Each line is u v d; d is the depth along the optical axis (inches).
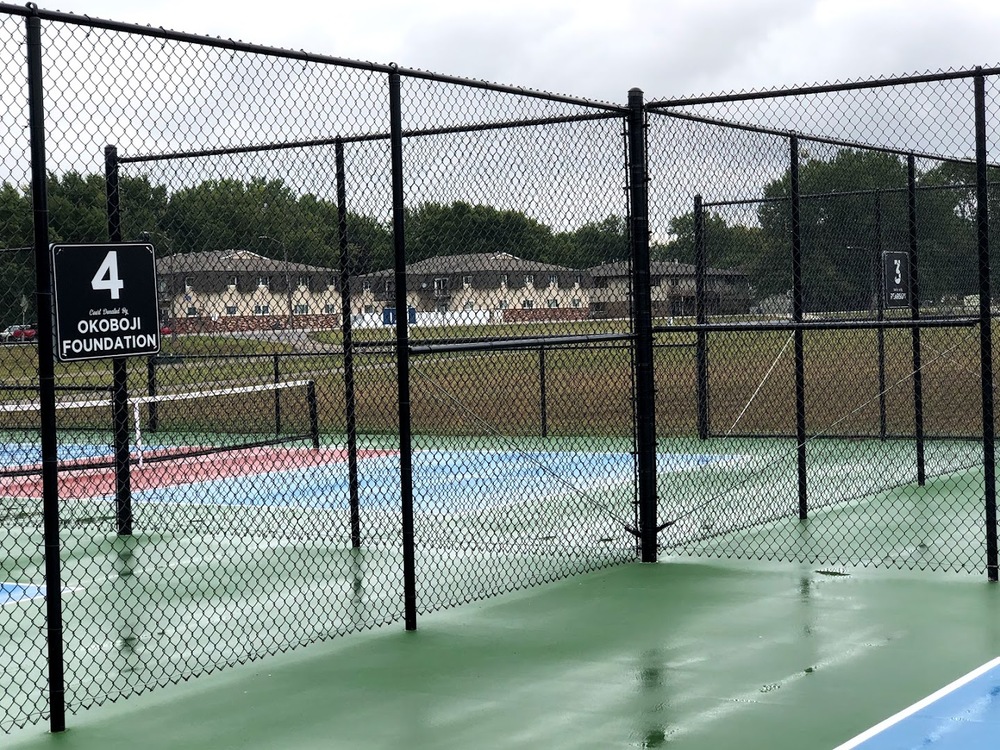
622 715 207.0
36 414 641.6
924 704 209.6
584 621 271.4
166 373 508.4
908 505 403.5
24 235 293.9
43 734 203.3
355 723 206.1
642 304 331.0
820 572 315.3
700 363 529.0
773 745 191.3
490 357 554.3
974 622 263.0
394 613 282.4
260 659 246.1
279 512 427.5
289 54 239.1
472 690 223.0
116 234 320.5
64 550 367.2
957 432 526.9
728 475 465.7
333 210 338.6
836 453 506.6
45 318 204.5
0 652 256.5
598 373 637.3
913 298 423.5
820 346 522.0
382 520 406.9
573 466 512.4
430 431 601.3
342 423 620.1
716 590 298.2
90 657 251.9
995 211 491.2
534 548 354.6
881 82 294.4
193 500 458.6
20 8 198.8
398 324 264.2
